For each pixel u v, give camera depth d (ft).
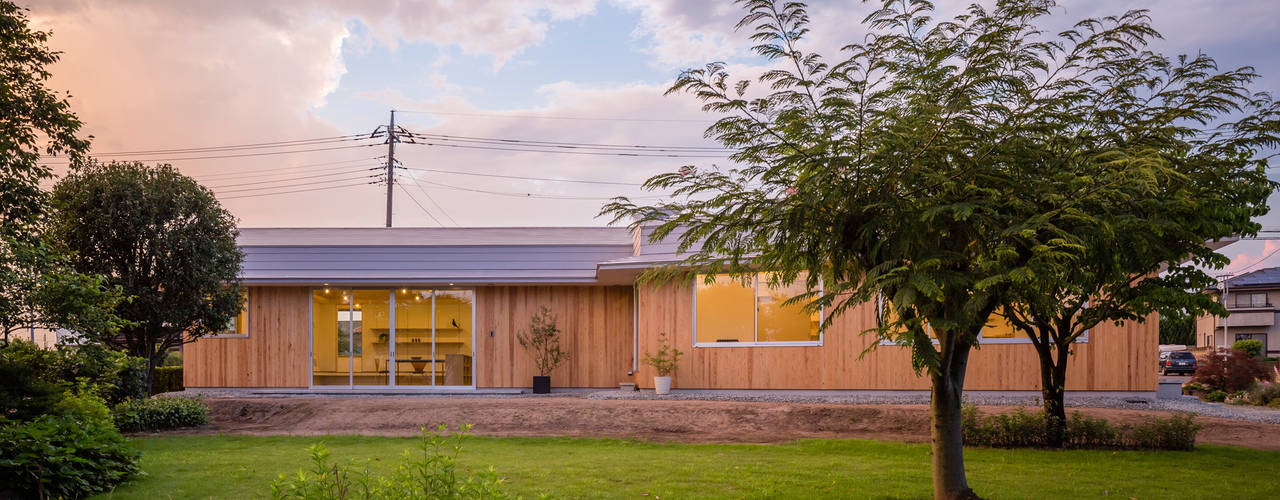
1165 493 23.35
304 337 59.47
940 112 18.86
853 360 49.49
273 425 43.16
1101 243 19.97
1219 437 36.99
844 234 19.49
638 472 27.09
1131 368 47.88
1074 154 20.92
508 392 58.95
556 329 59.67
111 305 30.96
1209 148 21.94
